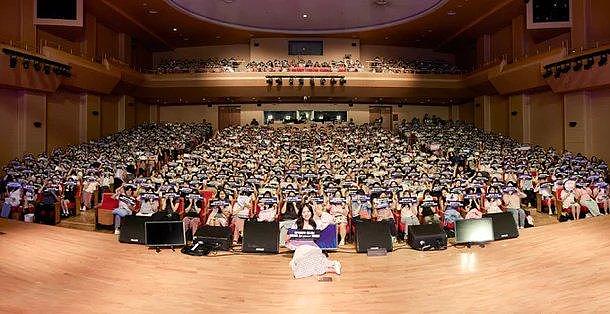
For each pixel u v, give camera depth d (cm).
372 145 2417
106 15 2458
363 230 855
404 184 1445
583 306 542
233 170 1741
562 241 870
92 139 2517
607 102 1948
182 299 595
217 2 2477
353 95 2939
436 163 1953
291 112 3384
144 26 2778
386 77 2870
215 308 564
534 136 2434
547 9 2117
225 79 2856
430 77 2916
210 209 1118
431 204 1109
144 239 903
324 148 2362
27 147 2038
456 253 826
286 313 548
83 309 552
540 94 2378
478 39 3014
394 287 643
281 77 2819
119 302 580
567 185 1395
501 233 911
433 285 648
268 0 2469
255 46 3234
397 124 3275
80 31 2219
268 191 1205
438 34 3023
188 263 770
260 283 666
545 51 2284
